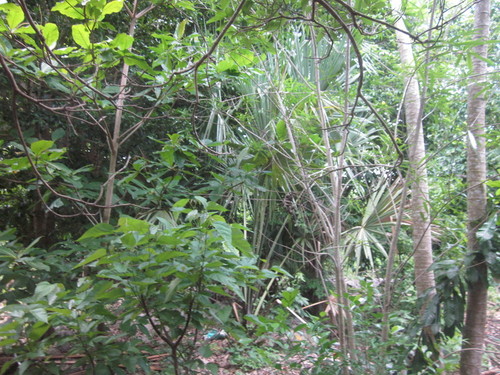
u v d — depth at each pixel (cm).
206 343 194
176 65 260
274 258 467
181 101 417
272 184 356
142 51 400
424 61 220
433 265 229
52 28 189
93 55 204
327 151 259
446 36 251
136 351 178
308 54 367
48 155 220
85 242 223
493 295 498
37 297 155
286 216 404
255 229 404
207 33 362
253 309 410
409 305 285
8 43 204
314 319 209
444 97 238
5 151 351
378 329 227
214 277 162
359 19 211
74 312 171
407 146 267
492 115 289
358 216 430
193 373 191
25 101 338
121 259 158
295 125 302
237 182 295
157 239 164
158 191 270
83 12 182
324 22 201
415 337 232
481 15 234
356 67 366
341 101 312
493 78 221
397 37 266
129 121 379
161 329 186
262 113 359
